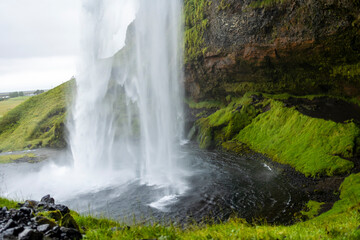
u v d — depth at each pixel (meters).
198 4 65.38
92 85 81.12
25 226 8.59
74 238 8.55
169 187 33.81
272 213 24.98
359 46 37.53
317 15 40.03
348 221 12.97
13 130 85.69
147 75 77.56
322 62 42.88
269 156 40.59
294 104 47.22
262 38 49.06
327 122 38.06
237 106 55.81
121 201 30.56
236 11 52.75
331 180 29.64
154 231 9.82
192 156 47.22
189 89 72.31
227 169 38.94
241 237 9.45
